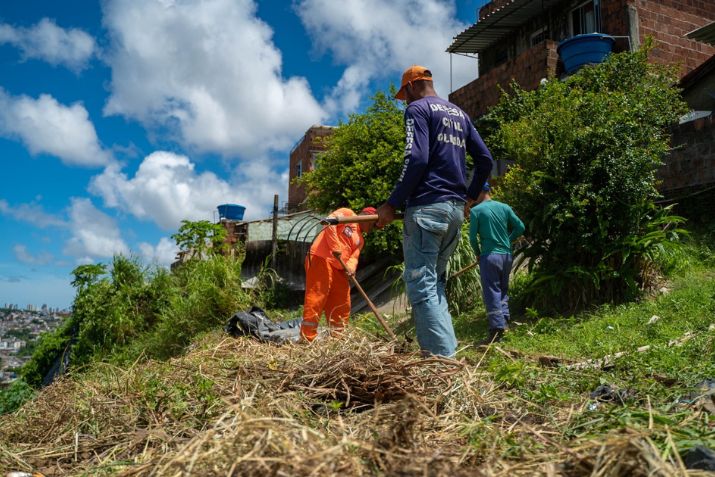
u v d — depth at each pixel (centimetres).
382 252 1191
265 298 1202
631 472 151
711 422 204
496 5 1805
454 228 400
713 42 1182
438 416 232
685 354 411
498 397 275
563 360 458
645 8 1372
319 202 1273
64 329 1628
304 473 155
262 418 177
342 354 289
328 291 569
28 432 288
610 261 698
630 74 1041
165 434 236
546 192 724
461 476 153
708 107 1144
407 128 390
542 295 722
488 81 1555
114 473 201
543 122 746
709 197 914
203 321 1067
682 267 738
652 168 791
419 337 379
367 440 190
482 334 673
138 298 1268
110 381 331
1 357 10475
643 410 220
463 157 409
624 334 537
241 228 1606
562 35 1571
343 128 1236
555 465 167
